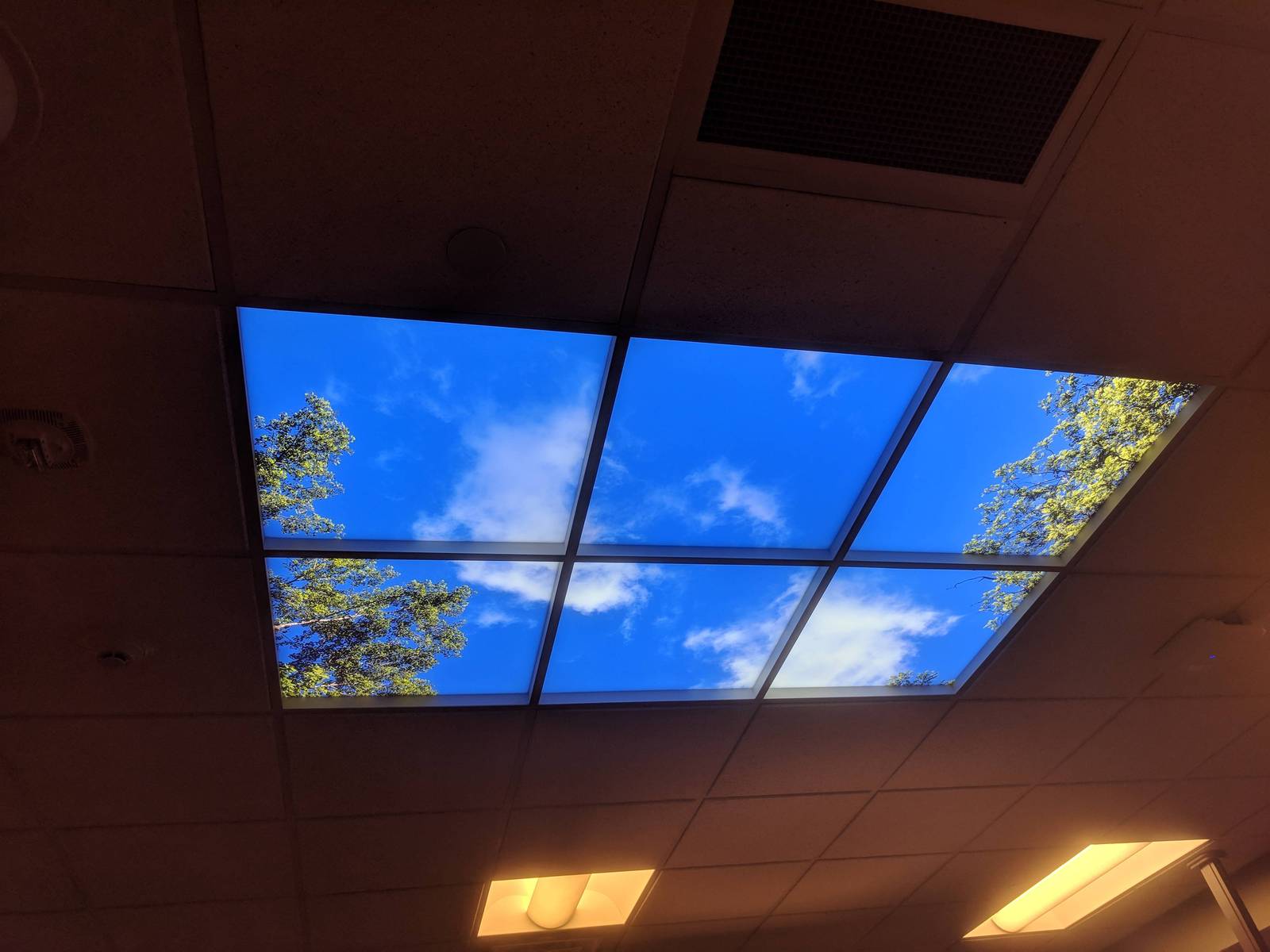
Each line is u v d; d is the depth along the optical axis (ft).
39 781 11.21
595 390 8.55
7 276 6.67
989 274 8.24
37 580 8.84
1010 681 13.19
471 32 6.03
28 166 6.09
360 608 9.95
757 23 6.26
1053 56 6.68
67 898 13.26
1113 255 8.20
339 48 5.98
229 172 6.43
